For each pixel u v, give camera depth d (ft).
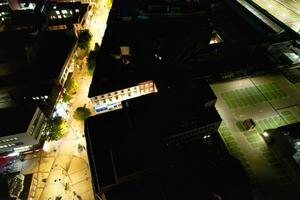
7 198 246.27
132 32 418.10
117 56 363.97
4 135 268.21
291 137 217.77
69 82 379.55
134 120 237.25
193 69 327.06
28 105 334.24
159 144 215.92
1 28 438.81
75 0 547.08
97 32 515.50
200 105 243.60
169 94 262.26
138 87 322.75
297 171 208.23
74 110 363.97
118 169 200.75
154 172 213.46
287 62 325.62
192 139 243.19
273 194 203.10
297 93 288.10
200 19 439.63
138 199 200.34
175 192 200.85
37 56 374.43
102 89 316.81
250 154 232.12
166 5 448.65
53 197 276.41
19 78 342.64
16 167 301.22
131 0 483.51
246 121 254.06
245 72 315.99
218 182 202.90
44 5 498.69
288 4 468.75
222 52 346.33
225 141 242.99
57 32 424.87
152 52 371.97
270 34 351.46
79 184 286.46
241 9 422.00
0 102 338.95
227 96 285.84
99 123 242.78
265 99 281.74
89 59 408.46
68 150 317.22
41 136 307.99
